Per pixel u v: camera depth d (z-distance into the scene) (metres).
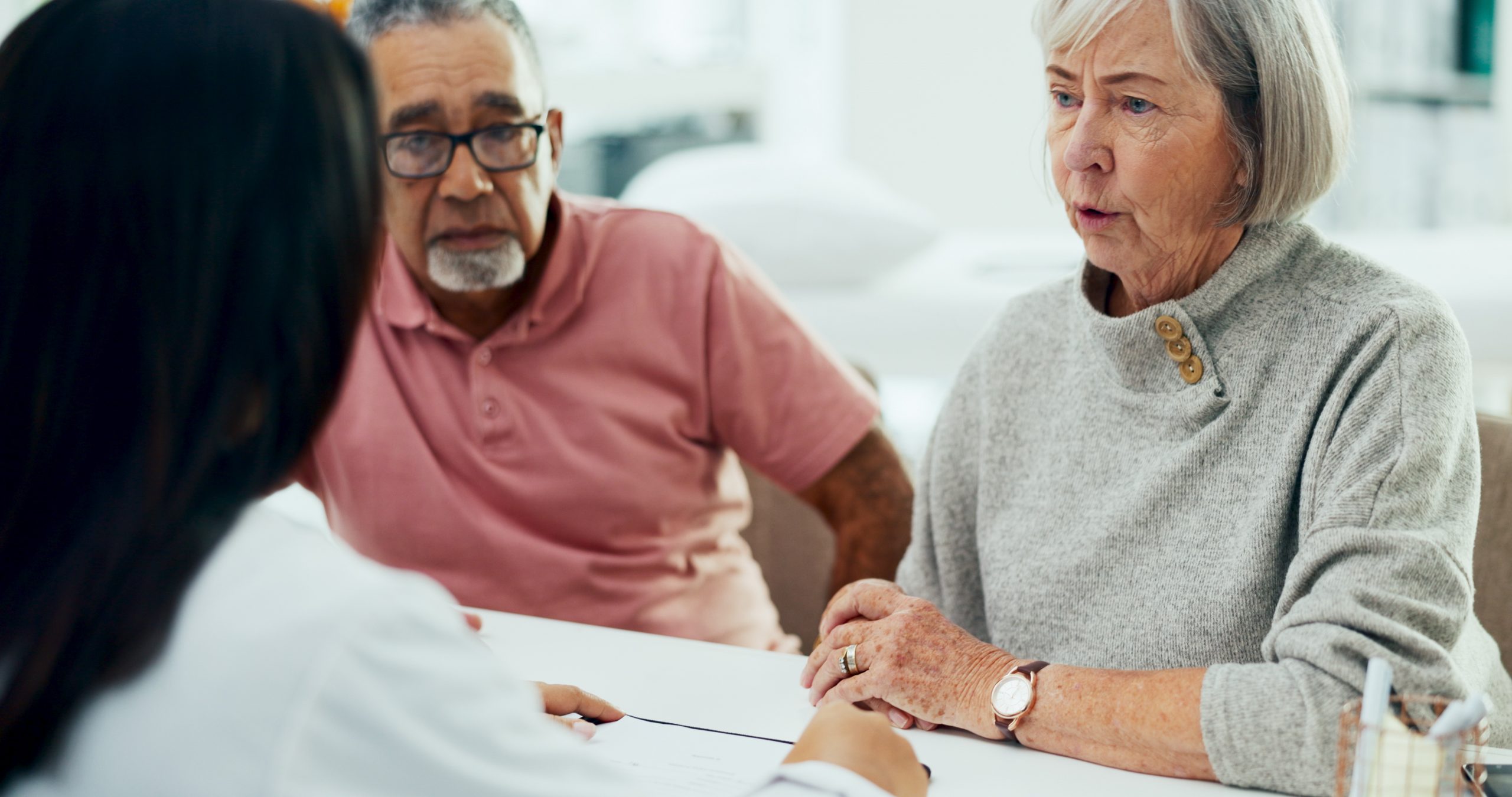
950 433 1.27
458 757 0.55
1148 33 0.98
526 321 1.41
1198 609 1.02
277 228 0.56
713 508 1.53
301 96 0.57
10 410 0.55
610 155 3.71
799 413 1.50
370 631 0.53
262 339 0.56
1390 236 3.00
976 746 0.97
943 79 3.42
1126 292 1.13
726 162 2.93
